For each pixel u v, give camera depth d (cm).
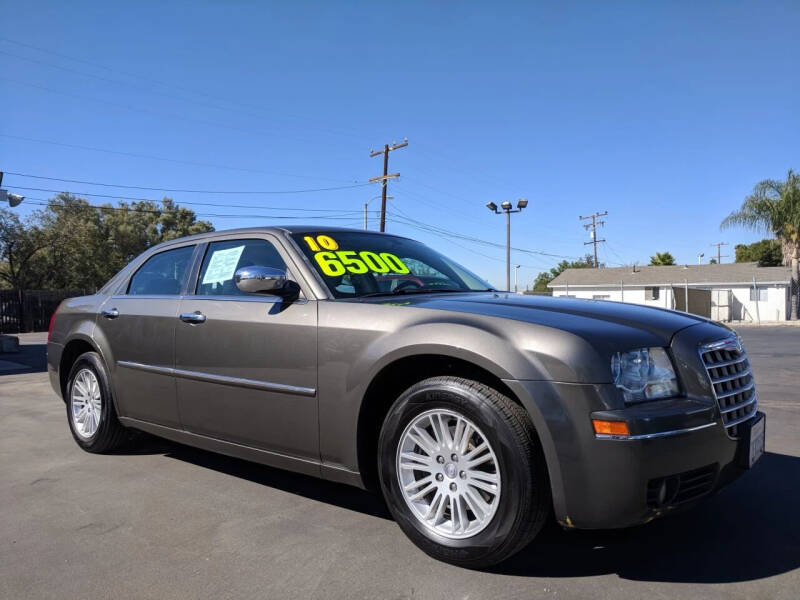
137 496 366
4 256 3356
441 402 268
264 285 314
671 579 255
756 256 5994
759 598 238
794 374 929
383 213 3056
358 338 294
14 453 469
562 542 294
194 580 259
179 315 383
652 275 4062
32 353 1431
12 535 309
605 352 244
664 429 237
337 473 305
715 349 273
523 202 2641
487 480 259
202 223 4966
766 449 464
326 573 264
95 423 460
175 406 385
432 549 271
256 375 333
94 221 4031
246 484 389
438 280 385
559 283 4322
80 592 250
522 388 245
